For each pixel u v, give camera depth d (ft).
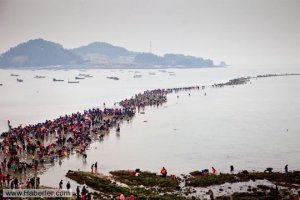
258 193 216.54
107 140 368.27
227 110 583.58
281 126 442.91
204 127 437.99
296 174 252.62
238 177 249.55
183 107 615.98
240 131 413.80
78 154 313.73
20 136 360.48
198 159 299.17
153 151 324.39
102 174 257.14
